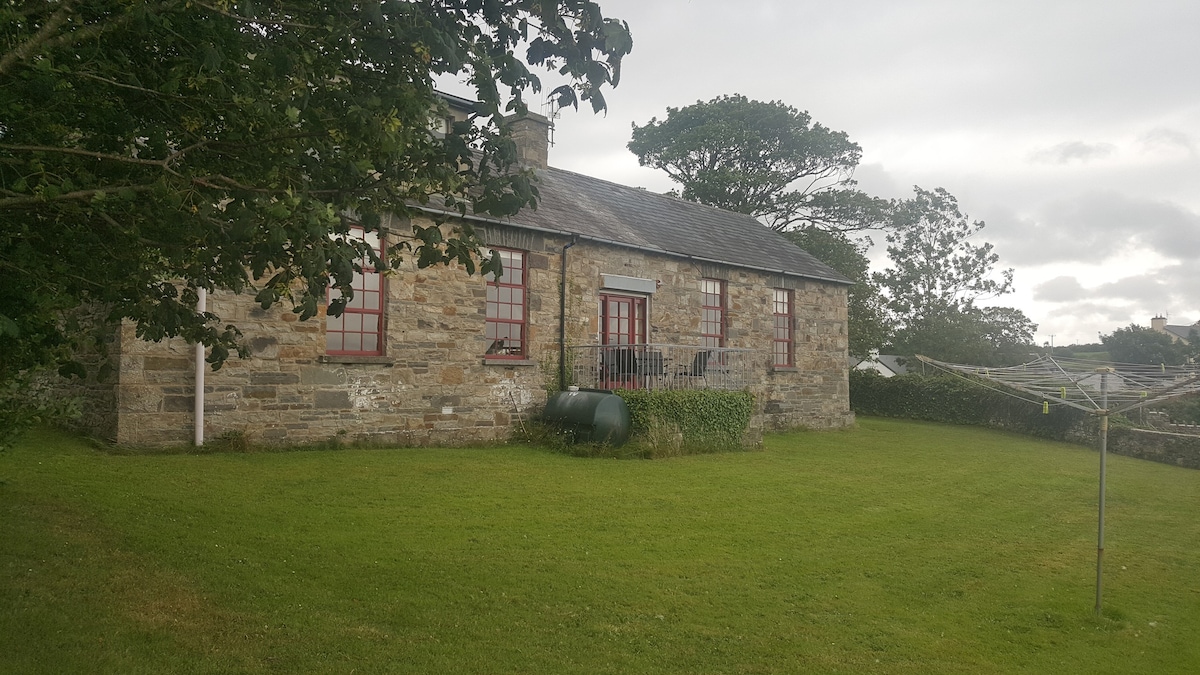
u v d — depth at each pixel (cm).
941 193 3816
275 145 449
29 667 417
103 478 869
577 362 1614
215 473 957
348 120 426
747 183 3619
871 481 1255
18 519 672
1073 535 933
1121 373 718
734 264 1977
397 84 460
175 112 458
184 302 516
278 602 552
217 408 1144
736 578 683
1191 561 833
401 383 1342
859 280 3394
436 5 468
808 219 3778
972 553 820
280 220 386
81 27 401
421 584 611
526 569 668
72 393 1185
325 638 496
